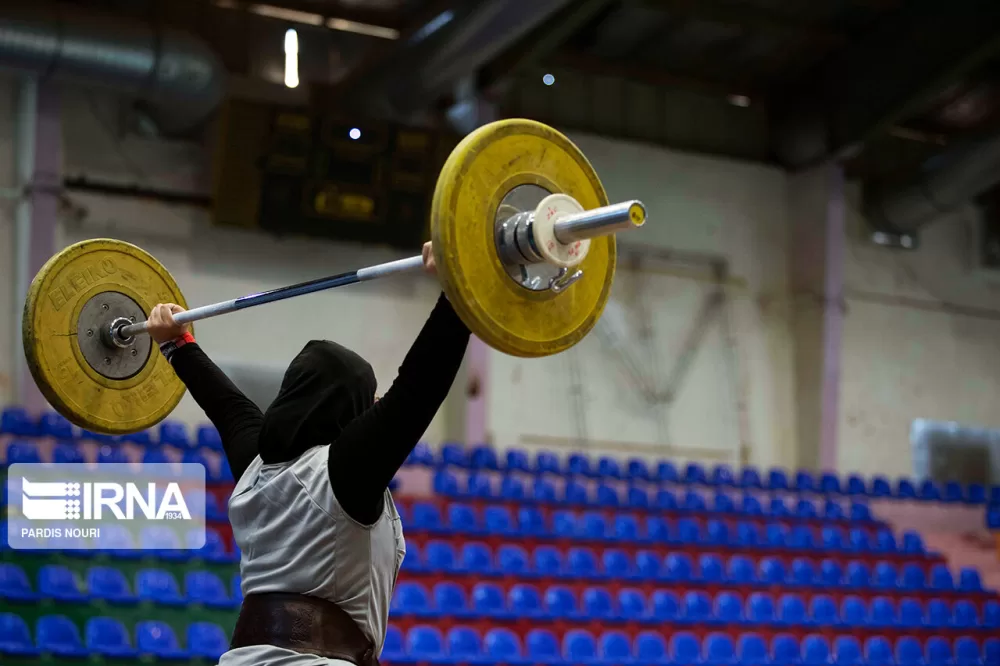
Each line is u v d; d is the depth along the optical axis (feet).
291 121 40.47
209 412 9.32
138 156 41.60
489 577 34.73
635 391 48.08
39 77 37.37
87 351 10.95
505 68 42.70
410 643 30.71
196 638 27.76
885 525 46.19
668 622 34.88
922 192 50.44
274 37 43.68
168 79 37.96
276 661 7.58
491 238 7.90
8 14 35.55
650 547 39.34
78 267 11.03
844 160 50.34
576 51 48.88
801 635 36.88
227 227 40.81
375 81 41.57
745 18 45.21
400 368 7.71
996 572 46.34
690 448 48.49
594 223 7.63
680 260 49.85
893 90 46.03
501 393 46.03
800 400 50.55
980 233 55.57
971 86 51.16
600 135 49.62
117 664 25.96
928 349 53.67
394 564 8.22
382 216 41.68
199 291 41.83
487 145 7.96
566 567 37.09
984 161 48.21
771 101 52.75
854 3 44.70
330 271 43.80
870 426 51.78
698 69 50.78
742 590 38.55
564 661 31.48
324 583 7.73
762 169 52.13
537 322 8.06
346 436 7.70
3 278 38.91
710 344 49.75
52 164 39.01
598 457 46.93
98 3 40.96
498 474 42.14
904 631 38.52
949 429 53.31
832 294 50.16
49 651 25.16
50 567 28.84
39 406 37.68
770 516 44.14
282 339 42.78
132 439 36.83
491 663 30.60
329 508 7.70
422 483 41.04
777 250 51.80
